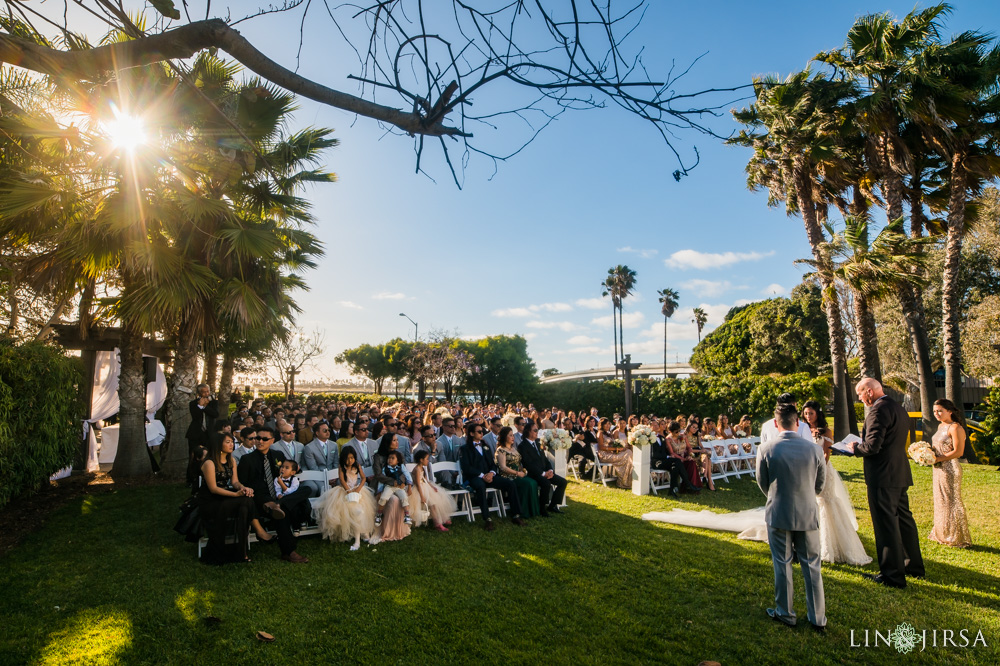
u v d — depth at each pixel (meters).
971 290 22.61
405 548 6.27
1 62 1.93
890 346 24.22
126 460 10.20
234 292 9.54
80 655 3.78
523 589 5.04
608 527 7.27
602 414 25.08
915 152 15.00
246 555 5.70
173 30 1.84
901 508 5.38
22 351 7.38
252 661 3.74
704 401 20.42
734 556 6.00
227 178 8.23
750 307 41.94
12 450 6.96
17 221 7.38
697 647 3.98
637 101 1.85
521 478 7.84
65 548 6.06
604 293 57.91
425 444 9.01
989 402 13.26
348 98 1.89
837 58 14.48
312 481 7.04
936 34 13.14
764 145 15.77
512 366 36.53
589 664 3.74
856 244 14.12
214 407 9.16
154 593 4.85
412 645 3.97
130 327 10.34
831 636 4.15
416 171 2.06
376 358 47.75
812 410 6.18
